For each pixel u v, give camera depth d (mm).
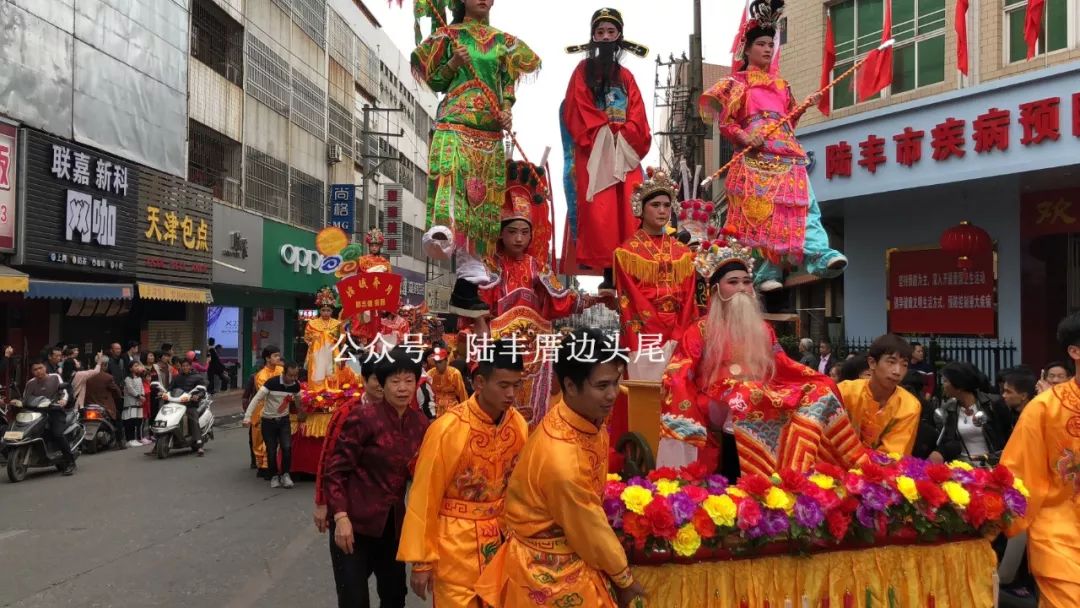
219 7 20438
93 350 16906
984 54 11516
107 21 15453
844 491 3686
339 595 4074
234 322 25656
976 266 11867
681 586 3416
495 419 3682
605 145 5984
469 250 5723
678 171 6852
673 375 4371
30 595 5684
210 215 19484
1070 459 3861
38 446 10414
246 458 12266
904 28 12633
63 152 13898
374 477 4094
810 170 12547
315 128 27359
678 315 5059
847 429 4203
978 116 10336
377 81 34750
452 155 5664
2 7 12578
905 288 12914
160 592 5777
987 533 3984
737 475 4688
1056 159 9539
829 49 9914
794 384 4273
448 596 3531
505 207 6016
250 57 22312
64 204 13930
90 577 6117
